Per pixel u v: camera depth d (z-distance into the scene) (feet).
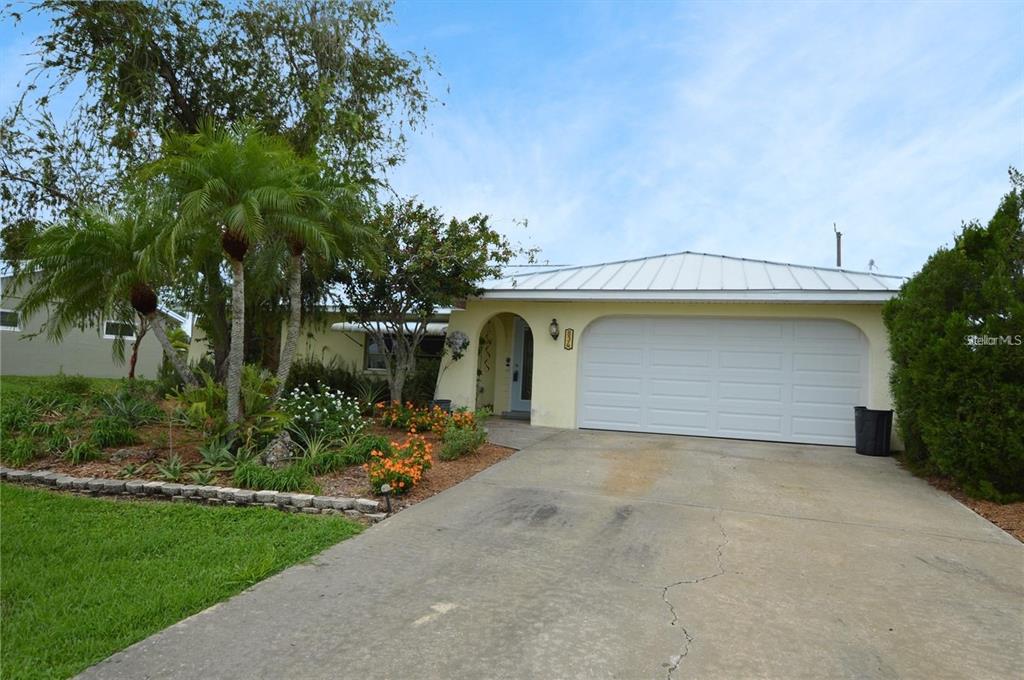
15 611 13.93
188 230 25.16
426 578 15.61
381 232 36.19
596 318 41.91
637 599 14.44
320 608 13.83
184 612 13.66
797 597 14.73
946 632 13.03
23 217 39.96
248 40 42.04
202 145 25.93
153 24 38.68
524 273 49.16
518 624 13.08
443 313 45.57
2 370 66.90
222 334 42.04
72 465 26.89
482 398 49.83
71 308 31.01
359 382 47.91
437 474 26.99
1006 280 24.49
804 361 38.14
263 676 11.02
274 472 23.76
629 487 25.29
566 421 42.01
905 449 30.04
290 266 32.48
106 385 53.06
